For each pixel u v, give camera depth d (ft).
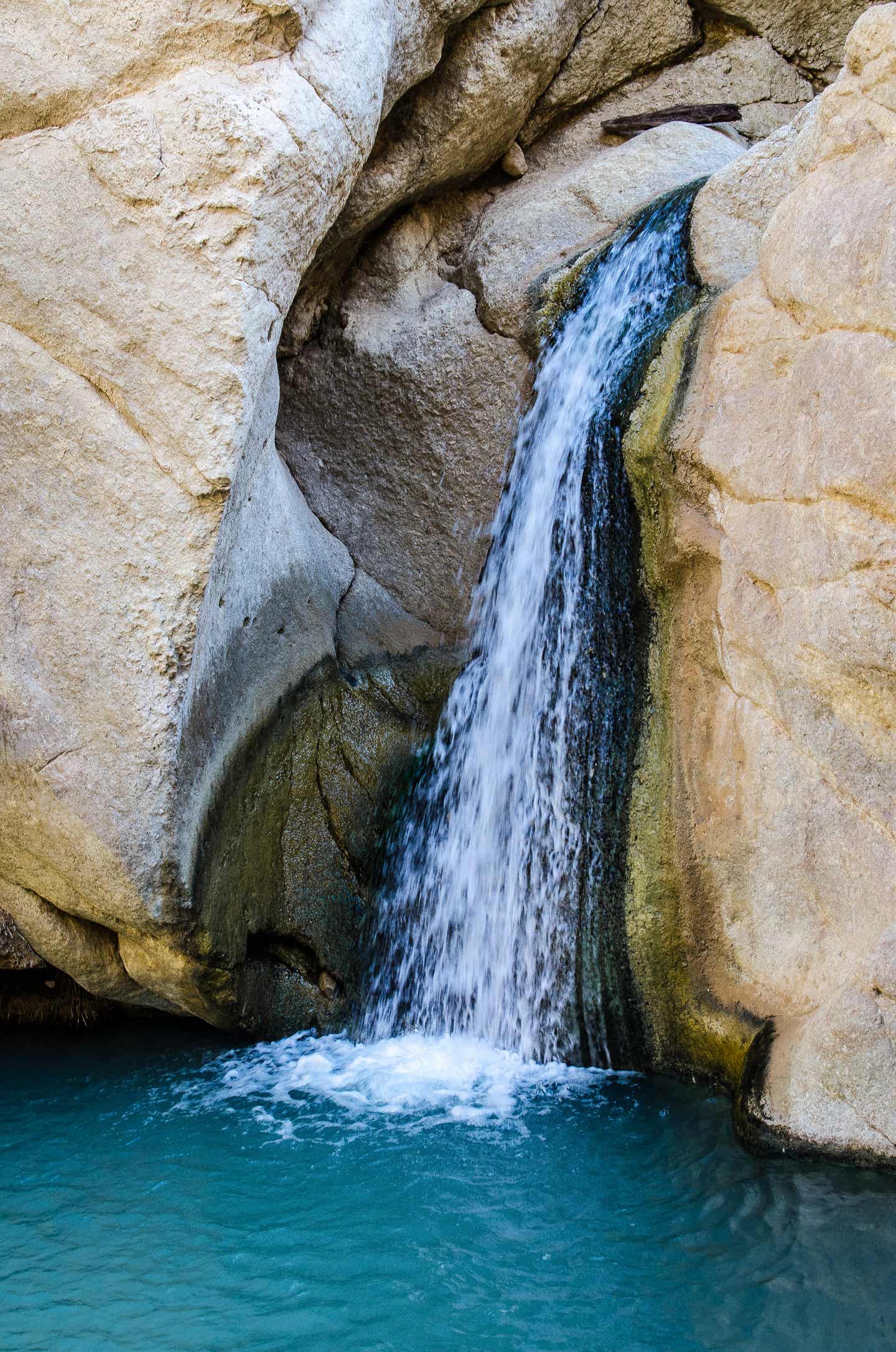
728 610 14.67
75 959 15.76
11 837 14.65
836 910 13.44
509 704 18.07
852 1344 10.09
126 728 13.87
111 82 13.28
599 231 20.22
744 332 14.78
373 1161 13.34
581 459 17.15
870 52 13.12
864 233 12.87
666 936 15.25
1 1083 15.65
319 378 20.70
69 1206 12.50
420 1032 17.33
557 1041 16.14
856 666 12.85
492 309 20.02
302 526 18.71
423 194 21.09
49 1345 10.10
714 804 14.98
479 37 19.58
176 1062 16.25
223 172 13.00
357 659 19.27
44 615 13.96
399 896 17.65
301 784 17.40
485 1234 11.83
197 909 14.89
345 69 14.49
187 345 13.23
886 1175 12.35
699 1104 14.48
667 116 22.43
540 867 16.78
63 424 13.67
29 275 13.55
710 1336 10.24
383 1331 10.30
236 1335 10.25
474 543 20.11
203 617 14.11
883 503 12.41
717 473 14.75
